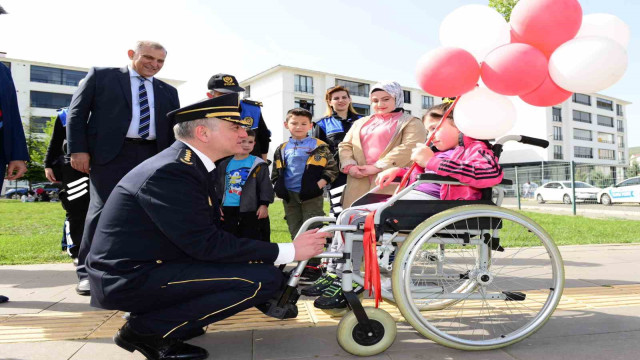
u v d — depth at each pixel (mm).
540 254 4617
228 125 1925
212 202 1985
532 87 1894
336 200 3889
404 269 1953
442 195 2352
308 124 3848
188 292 1765
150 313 1794
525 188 20422
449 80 1905
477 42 1994
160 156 1874
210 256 1775
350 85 43688
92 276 1761
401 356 1952
